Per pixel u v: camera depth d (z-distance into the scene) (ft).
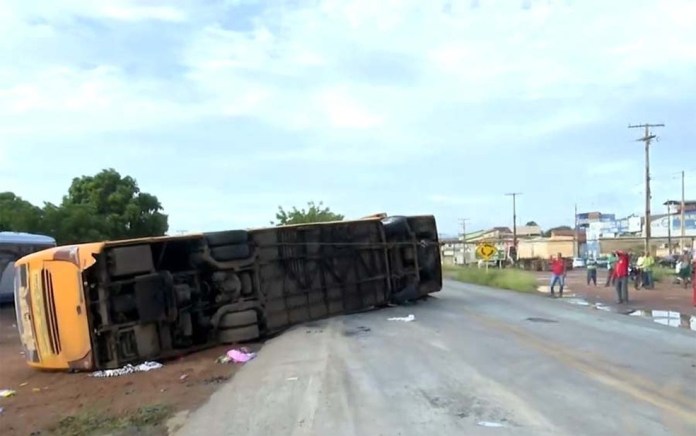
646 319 53.93
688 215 309.83
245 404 27.35
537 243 328.49
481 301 71.67
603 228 367.86
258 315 53.52
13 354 54.54
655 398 26.11
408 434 21.70
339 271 63.21
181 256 51.03
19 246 87.71
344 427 22.81
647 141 190.80
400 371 32.40
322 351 40.19
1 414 30.19
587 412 24.00
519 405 25.12
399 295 68.23
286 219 204.74
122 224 171.42
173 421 26.40
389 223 70.13
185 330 48.06
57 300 43.52
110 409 29.68
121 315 44.37
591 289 95.40
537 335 44.09
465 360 34.94
